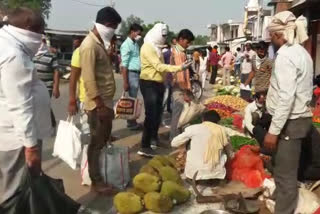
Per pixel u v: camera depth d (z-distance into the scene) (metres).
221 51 51.19
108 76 5.07
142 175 4.96
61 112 11.52
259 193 5.25
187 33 7.08
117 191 5.37
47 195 3.50
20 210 3.47
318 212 4.32
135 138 8.29
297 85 4.11
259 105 6.84
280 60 4.08
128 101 7.29
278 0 16.06
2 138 3.53
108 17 4.88
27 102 3.36
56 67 7.39
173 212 4.86
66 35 38.50
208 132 5.58
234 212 4.79
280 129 4.12
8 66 3.26
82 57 4.80
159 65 6.65
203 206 5.05
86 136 5.79
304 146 4.91
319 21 12.68
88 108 5.10
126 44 8.25
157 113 6.93
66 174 6.12
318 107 8.37
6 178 3.60
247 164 5.71
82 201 5.12
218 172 5.53
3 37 3.36
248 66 14.57
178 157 6.16
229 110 9.67
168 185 4.95
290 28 4.12
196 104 7.15
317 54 12.93
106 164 5.34
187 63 6.68
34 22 3.47
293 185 4.34
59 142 4.88
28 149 3.42
